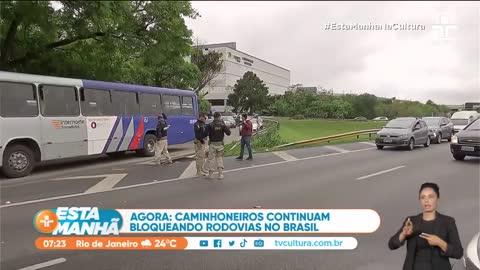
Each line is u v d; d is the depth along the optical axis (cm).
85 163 1580
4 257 562
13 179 1212
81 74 1578
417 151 2056
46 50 999
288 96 8162
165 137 1524
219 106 8531
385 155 1855
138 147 1750
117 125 1638
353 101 7019
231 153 1900
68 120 1426
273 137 2323
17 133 1258
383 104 6962
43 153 1341
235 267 530
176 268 527
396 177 1223
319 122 5144
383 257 566
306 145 2386
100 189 1026
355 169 1389
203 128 1244
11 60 1016
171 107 1970
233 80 8788
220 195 950
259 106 8719
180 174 1270
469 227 703
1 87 1222
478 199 923
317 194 964
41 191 1004
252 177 1214
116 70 1719
